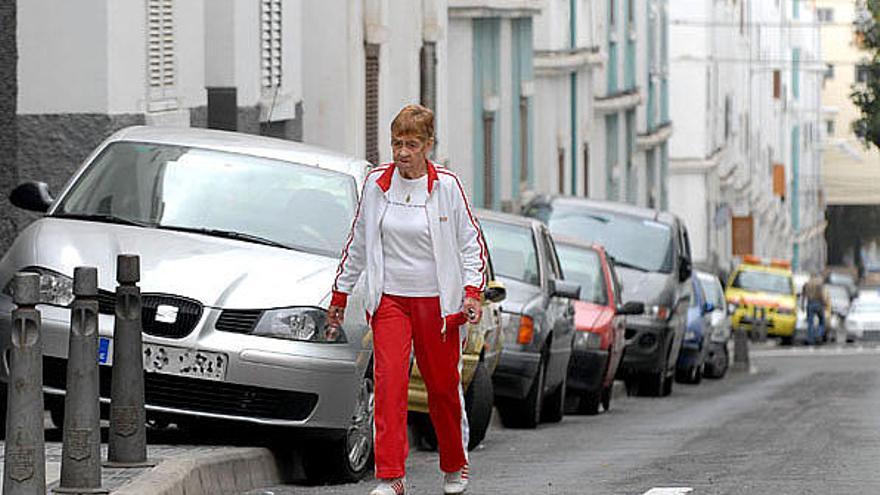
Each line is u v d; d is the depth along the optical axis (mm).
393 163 14375
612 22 74688
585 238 40469
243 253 17641
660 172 89438
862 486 16938
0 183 25688
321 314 17000
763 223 121938
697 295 49469
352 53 39438
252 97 33375
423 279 14297
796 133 139625
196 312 16797
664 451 21719
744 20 111312
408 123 14164
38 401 12523
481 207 52906
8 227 25781
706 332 49062
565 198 41781
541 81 61156
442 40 48094
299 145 19891
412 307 14344
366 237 14375
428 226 14250
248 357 16672
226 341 16703
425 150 14266
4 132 25750
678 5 92625
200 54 30172
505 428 27234
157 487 14219
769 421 28000
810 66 146625
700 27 92500
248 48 33156
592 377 31969
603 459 20484
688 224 93188
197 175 18828
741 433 24891
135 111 27297
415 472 18953
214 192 18625
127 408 15109
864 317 88250
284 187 18797
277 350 16734
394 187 14336
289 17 35500
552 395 29172
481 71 52875
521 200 57094
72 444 13688
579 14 64688
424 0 46625
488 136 53594
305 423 16875
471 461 20406
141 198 18578
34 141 26375
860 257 160375
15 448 12453
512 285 27156
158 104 28125
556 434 25844
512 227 28438
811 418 28484
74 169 26344
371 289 14336
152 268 17078
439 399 14586
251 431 17844
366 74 41219
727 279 90062
